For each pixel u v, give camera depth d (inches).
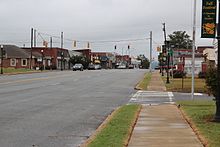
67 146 418.9
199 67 2684.5
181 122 571.8
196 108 732.0
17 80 1888.5
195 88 1427.2
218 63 553.6
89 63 5383.9
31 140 449.7
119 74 2957.7
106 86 1577.3
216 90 556.4
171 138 440.8
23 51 4377.5
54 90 1294.3
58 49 4936.0
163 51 2773.1
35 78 2117.4
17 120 603.8
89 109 774.5
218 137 432.5
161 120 593.6
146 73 3245.6
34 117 641.0
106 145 394.3
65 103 880.9
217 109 552.4
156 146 395.9
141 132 482.3
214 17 641.0
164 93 1264.8
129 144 406.9
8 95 1066.7
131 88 1489.9
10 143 430.3
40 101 912.9
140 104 878.4
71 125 565.9
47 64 4724.4
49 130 519.8
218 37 555.5
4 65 4124.0
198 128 494.3
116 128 506.3
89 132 508.1
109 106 839.1
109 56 6825.8
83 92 1238.9
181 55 2832.2
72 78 2197.3
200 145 400.5
